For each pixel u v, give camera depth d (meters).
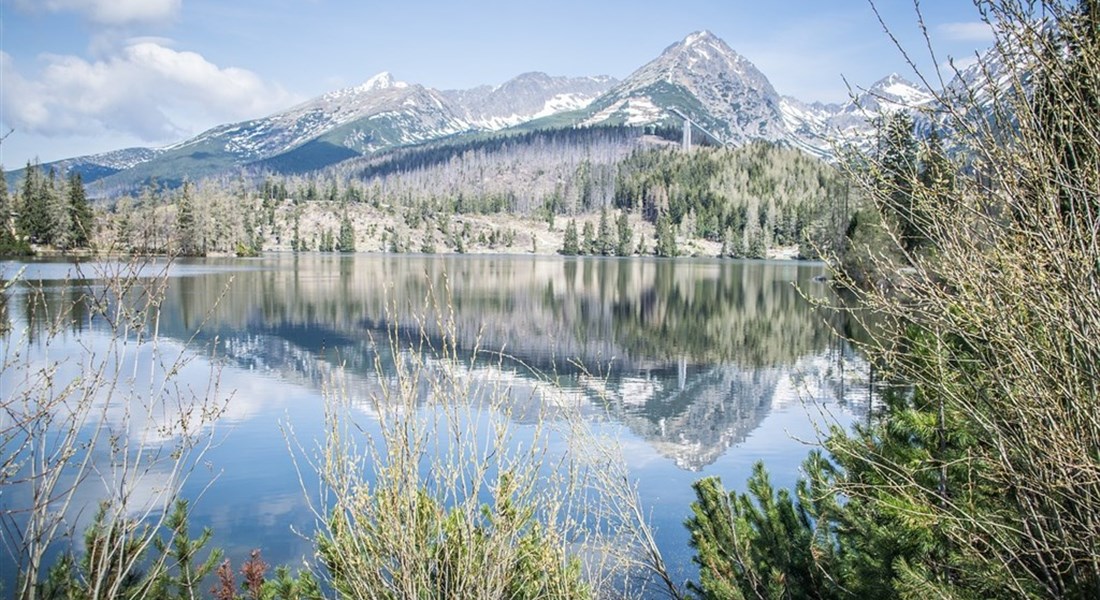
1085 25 2.40
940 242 2.60
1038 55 2.37
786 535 4.96
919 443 4.40
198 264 80.94
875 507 3.92
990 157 2.45
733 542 4.93
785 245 142.50
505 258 124.38
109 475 10.18
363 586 3.49
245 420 15.08
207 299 44.06
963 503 3.58
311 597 4.34
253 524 9.74
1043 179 2.36
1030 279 2.42
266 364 23.28
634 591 6.58
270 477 11.46
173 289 49.72
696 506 5.29
